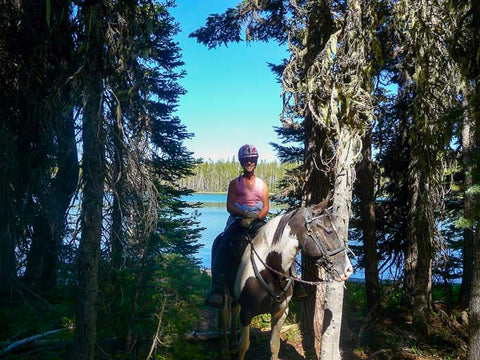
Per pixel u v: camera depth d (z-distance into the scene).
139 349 5.68
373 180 9.10
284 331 7.57
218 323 6.83
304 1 7.63
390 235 10.42
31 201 7.17
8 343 5.60
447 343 7.27
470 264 9.43
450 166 6.79
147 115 5.44
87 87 4.54
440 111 6.03
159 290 5.84
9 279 7.48
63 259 6.20
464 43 5.18
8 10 6.31
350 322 8.73
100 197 4.63
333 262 4.31
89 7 4.45
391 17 6.03
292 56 6.37
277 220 4.93
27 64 6.28
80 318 4.54
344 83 4.92
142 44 5.10
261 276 4.89
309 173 7.23
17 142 6.88
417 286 7.93
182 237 10.62
